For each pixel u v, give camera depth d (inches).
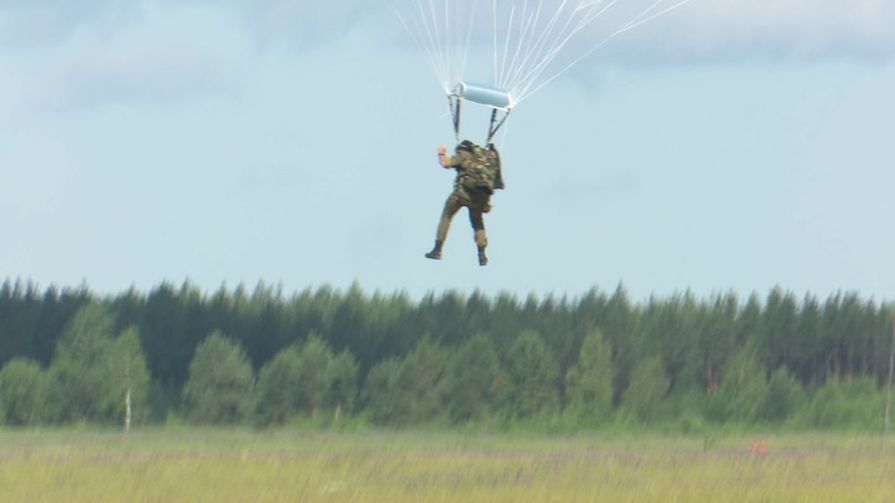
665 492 3912.4
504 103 2925.7
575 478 4306.1
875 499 3811.5
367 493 3853.3
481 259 2965.1
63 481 4121.6
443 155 2933.1
